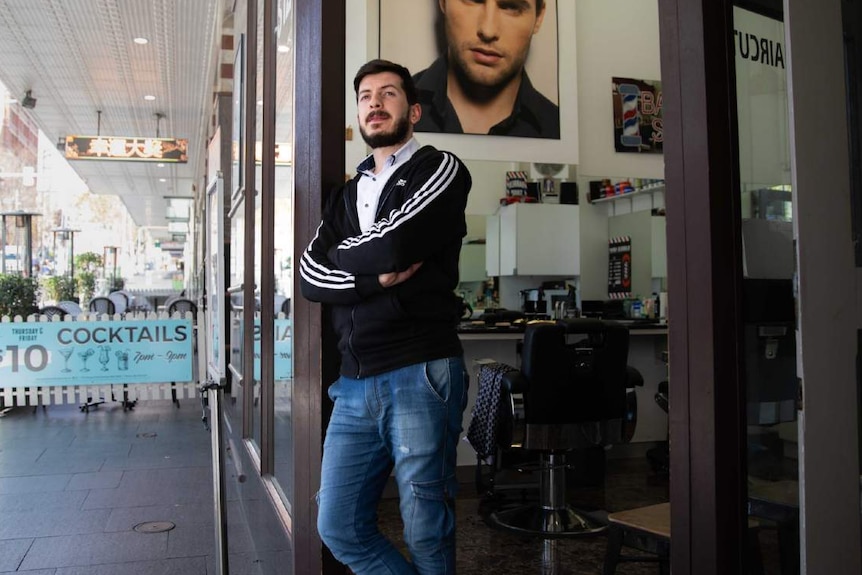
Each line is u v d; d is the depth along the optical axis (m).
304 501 2.15
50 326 6.89
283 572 2.57
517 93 4.89
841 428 1.15
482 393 3.44
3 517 4.00
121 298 10.58
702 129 1.21
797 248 1.14
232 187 5.05
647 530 2.20
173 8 8.00
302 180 2.25
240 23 4.78
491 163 7.45
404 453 1.72
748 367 1.26
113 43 9.17
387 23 4.67
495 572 3.05
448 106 4.78
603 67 5.22
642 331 4.94
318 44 2.11
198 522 3.95
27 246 13.05
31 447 5.80
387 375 1.73
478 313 6.55
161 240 41.19
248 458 3.84
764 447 1.27
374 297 1.72
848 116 1.20
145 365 7.13
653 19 5.30
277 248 3.21
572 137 5.00
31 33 8.82
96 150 11.38
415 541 1.72
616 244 7.20
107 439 6.14
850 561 1.15
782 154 1.33
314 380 2.07
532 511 3.82
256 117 3.94
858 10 1.21
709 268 1.19
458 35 4.78
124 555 3.44
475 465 4.61
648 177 5.30
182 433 6.41
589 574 3.02
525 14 4.90
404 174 1.78
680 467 1.24
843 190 1.17
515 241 7.07
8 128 28.98
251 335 4.05
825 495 1.14
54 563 3.33
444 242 1.72
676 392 1.25
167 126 13.98
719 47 1.21
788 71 1.16
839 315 1.16
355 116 4.60
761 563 1.23
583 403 3.36
